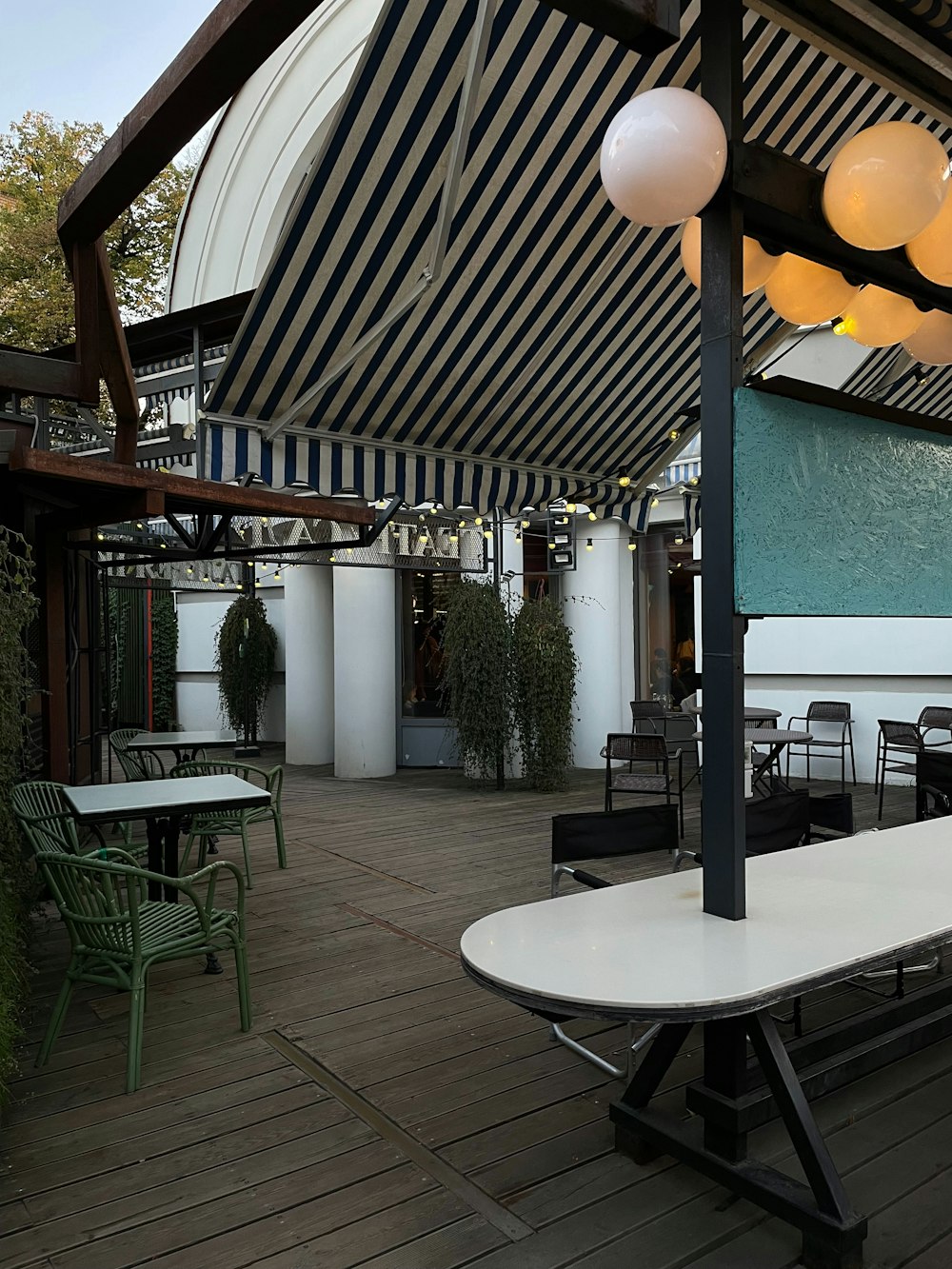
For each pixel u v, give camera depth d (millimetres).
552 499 6148
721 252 2352
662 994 1890
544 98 3961
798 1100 2209
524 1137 2725
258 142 11164
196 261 12211
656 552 11461
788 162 2412
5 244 17453
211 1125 2807
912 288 2922
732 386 2326
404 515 9609
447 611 9781
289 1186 2473
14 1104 2947
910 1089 3008
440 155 3977
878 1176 2486
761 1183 2244
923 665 9180
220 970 4227
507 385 5195
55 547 6152
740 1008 1877
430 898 5465
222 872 6172
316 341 4383
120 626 15656
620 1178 2502
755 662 10289
